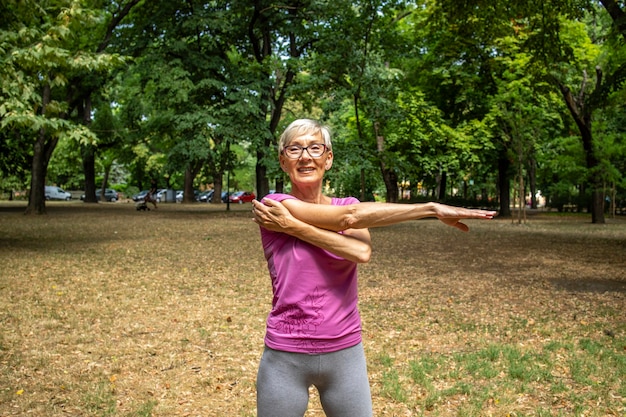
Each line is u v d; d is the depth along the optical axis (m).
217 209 36.28
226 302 7.61
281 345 2.18
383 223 2.13
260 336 5.90
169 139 35.16
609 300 7.86
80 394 4.26
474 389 4.36
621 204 40.28
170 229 19.30
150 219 24.73
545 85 21.05
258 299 7.83
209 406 4.09
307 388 2.23
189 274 9.91
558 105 27.30
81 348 5.45
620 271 10.55
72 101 26.25
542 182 42.09
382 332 6.11
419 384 4.48
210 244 14.67
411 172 21.09
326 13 20.19
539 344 5.64
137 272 10.03
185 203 50.41
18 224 20.61
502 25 15.88
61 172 61.25
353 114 28.62
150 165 54.59
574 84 25.59
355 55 18.97
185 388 4.43
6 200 58.16
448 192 70.06
